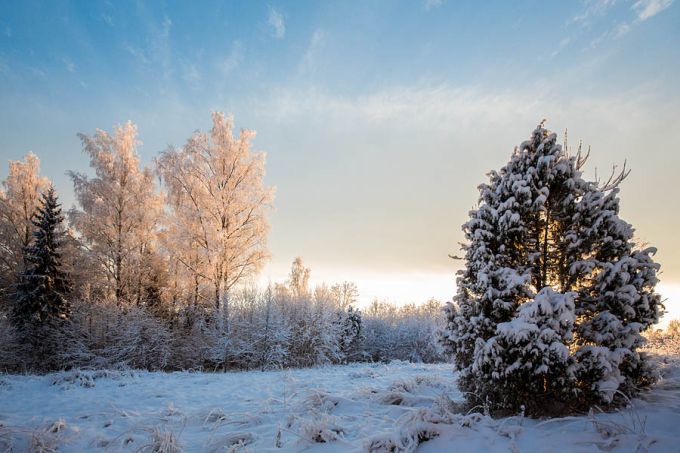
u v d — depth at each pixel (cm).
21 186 2189
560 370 462
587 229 545
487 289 537
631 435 385
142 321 1622
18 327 1614
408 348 2581
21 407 773
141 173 2003
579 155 622
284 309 1830
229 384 1019
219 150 1736
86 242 1812
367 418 555
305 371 1373
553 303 480
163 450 463
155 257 1898
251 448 473
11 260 2059
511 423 465
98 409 743
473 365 514
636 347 514
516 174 585
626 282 512
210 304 1725
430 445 414
